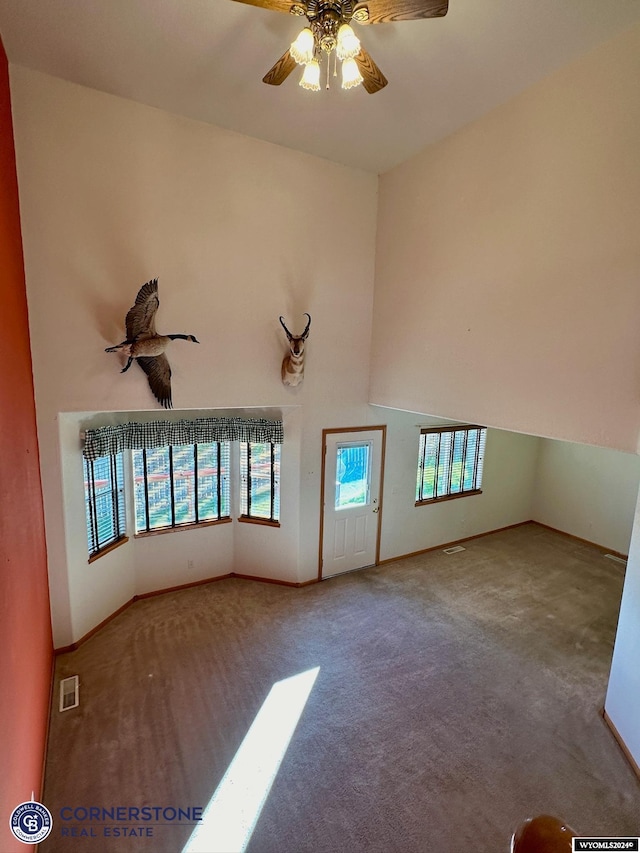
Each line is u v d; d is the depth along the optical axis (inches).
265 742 116.8
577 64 109.1
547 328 119.7
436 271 158.1
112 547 171.3
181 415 185.2
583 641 164.9
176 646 156.5
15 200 118.9
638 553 114.3
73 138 129.8
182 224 149.1
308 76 85.0
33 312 131.2
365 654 154.4
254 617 175.6
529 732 122.0
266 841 92.7
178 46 111.3
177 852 90.4
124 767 108.5
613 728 122.0
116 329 142.9
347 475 207.6
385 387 189.9
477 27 101.0
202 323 157.2
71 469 148.7
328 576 210.7
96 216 135.9
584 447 263.0
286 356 174.1
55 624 148.6
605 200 104.5
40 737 105.3
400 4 76.2
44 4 97.0
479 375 142.3
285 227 168.6
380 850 91.2
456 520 256.1
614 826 96.8
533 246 122.6
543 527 288.4
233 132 152.9
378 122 143.7
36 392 135.0
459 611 184.1
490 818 98.0
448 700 133.5
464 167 144.4
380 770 109.3
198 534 198.4
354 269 187.8
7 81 115.6
